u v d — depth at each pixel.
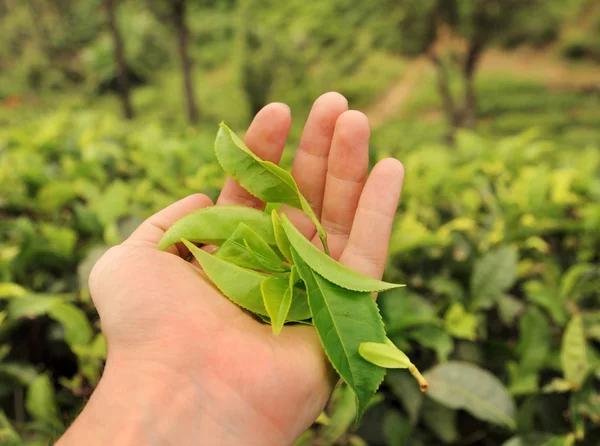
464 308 0.33
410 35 3.15
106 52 4.85
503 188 0.43
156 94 4.69
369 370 0.19
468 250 0.37
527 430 0.26
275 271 0.22
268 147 0.24
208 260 0.21
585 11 4.66
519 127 3.64
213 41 5.40
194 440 0.17
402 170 0.23
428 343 0.29
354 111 0.23
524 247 0.38
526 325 0.30
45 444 0.24
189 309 0.20
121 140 0.60
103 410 0.18
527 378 0.29
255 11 5.72
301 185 0.25
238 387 0.18
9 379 0.29
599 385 0.29
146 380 0.18
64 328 0.30
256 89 3.76
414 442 0.29
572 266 0.38
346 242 0.25
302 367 0.19
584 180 0.44
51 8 5.68
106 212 0.38
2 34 5.67
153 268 0.20
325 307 0.20
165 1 3.20
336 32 5.20
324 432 0.26
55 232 0.34
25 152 0.48
